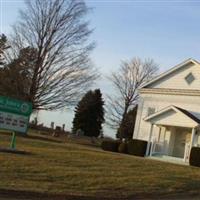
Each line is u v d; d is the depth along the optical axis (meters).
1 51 43.12
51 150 23.41
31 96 39.41
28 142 27.75
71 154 22.17
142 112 40.53
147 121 36.12
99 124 79.25
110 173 17.28
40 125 69.56
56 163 18.12
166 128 37.41
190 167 24.84
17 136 33.34
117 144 37.72
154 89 40.03
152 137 36.88
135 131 40.44
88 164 19.00
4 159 17.20
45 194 12.95
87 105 78.94
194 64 38.34
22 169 15.78
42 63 39.94
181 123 34.34
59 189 13.70
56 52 40.31
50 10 41.34
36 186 13.68
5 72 40.53
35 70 39.78
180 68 39.12
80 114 78.88
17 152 20.11
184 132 36.53
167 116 35.19
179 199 14.98
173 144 36.94
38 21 41.09
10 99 20.75
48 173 15.70
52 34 40.62
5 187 12.99
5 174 14.78
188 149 33.34
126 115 68.19
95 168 18.12
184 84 38.66
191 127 33.75
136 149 35.62
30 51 40.22
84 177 15.79
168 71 39.62
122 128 67.62
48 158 19.27
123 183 15.68
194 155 30.38
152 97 40.19
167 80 39.81
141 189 15.28
